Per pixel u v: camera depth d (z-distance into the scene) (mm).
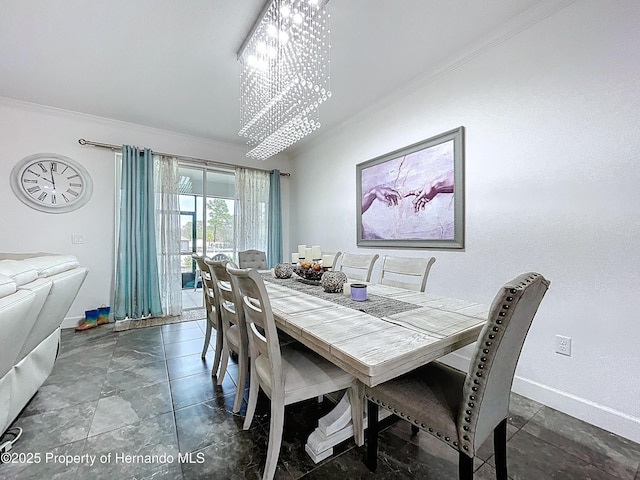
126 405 1796
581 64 1675
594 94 1629
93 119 3480
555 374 1777
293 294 1837
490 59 2119
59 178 3332
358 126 3438
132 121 3602
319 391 1280
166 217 3854
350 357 906
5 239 3096
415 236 2707
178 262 3920
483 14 1890
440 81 2482
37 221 3236
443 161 2445
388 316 1334
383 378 886
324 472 1292
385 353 928
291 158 5008
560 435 1535
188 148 4145
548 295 1813
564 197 1745
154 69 2504
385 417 1621
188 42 2164
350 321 1257
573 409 1694
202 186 4367
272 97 2799
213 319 2377
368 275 2439
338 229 3820
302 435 1545
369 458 1310
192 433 1546
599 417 1598
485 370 904
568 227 1730
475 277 2229
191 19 1938
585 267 1662
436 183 2506
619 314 1547
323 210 4133
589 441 1487
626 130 1525
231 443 1474
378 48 2217
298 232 4797
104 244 3568
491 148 2117
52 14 1877
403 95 2822
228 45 2199
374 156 3207
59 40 2133
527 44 1911
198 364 2398
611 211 1573
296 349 1558
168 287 3836
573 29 1703
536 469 1299
